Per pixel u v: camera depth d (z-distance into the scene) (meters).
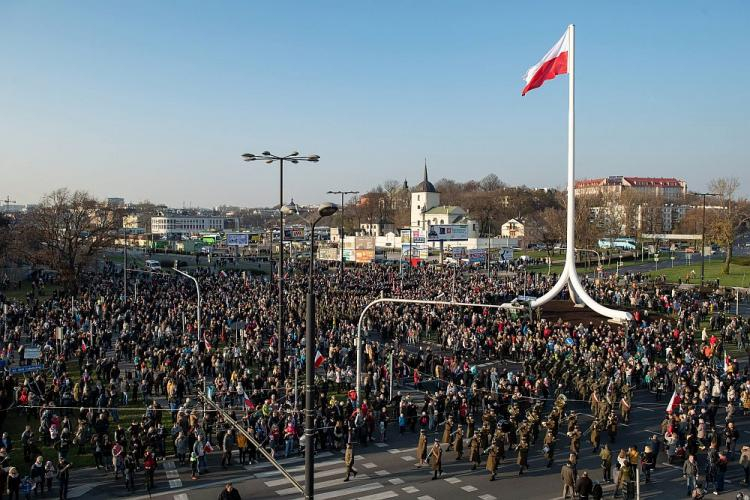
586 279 85.62
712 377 38.12
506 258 93.44
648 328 50.19
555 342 45.91
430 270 97.38
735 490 25.73
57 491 25.03
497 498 24.55
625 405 34.53
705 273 99.06
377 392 35.47
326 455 29.72
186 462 28.36
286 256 133.25
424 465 28.27
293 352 43.12
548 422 29.84
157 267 106.12
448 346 49.25
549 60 56.84
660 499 24.77
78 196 92.44
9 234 90.00
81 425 28.64
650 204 182.88
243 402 34.34
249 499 24.25
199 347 41.38
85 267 89.38
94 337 44.72
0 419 31.59
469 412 33.84
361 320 31.20
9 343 43.78
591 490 23.64
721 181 115.50
